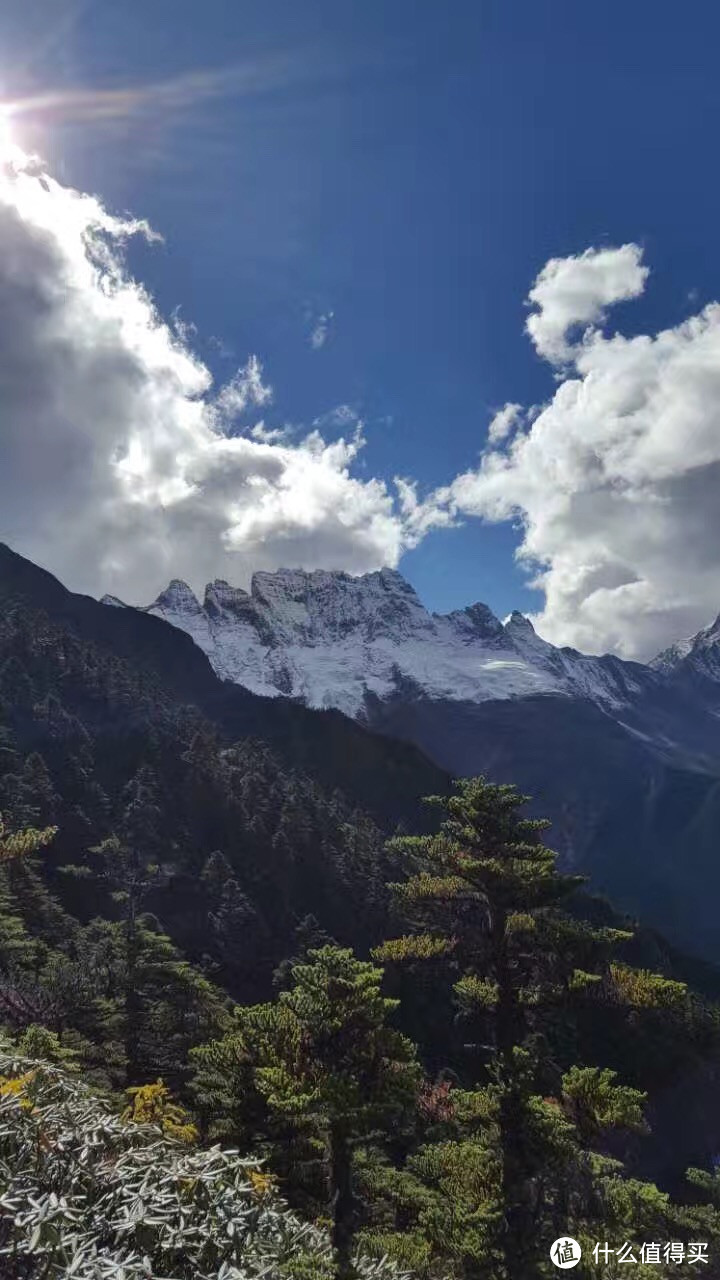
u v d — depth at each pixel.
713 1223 30.28
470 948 15.36
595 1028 45.97
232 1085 18.84
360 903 89.44
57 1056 18.58
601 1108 12.84
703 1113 51.59
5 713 103.50
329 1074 12.90
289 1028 13.88
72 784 92.12
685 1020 48.50
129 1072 34.66
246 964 73.94
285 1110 12.69
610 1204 14.58
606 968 14.75
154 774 105.12
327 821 112.75
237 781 114.38
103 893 73.38
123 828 89.44
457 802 15.81
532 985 15.05
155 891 77.62
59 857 76.25
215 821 100.69
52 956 47.28
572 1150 12.91
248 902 79.94
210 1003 44.66
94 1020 34.94
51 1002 33.12
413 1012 57.00
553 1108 13.75
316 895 90.19
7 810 74.25
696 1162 50.16
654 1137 49.34
